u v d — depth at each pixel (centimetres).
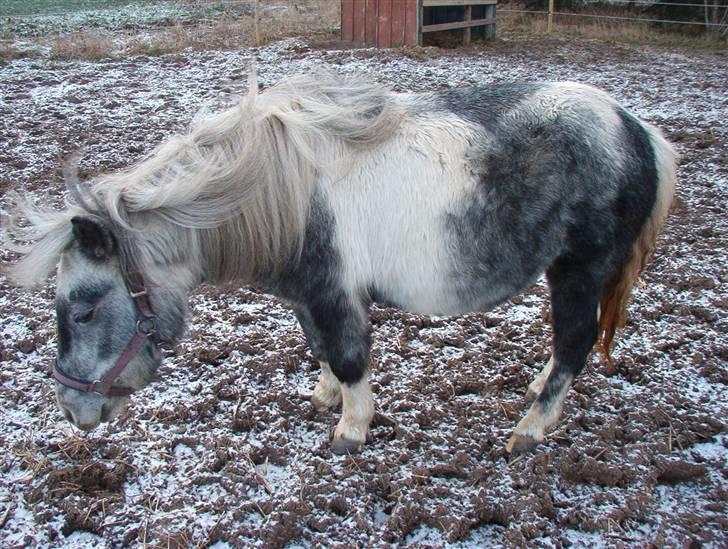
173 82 812
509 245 238
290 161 222
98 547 226
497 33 1323
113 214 205
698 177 548
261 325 357
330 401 293
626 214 248
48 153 560
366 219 229
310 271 233
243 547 224
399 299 244
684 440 272
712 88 847
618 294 273
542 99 243
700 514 238
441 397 300
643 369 316
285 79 245
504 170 232
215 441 271
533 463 259
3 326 347
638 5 1602
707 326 351
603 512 238
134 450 266
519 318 365
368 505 242
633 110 732
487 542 230
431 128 233
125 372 220
